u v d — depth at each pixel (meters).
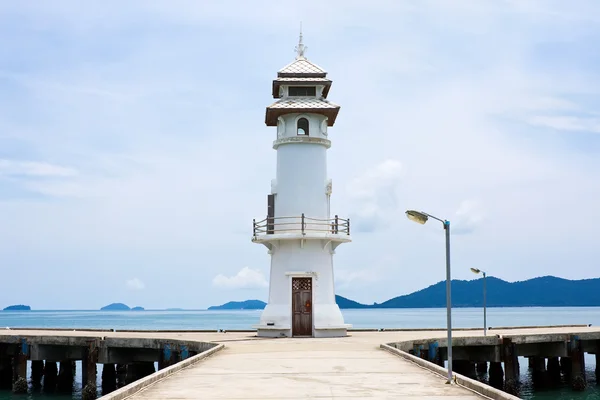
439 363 33.06
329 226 35.56
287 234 34.25
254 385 16.41
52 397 35.31
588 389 37.81
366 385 16.53
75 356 35.88
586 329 44.06
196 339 32.34
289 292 34.53
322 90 37.53
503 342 34.34
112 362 32.91
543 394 36.12
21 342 34.59
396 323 136.88
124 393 14.41
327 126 38.56
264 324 34.75
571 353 36.94
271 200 36.09
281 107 35.72
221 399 14.38
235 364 21.02
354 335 36.97
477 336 33.91
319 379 17.55
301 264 34.69
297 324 34.44
